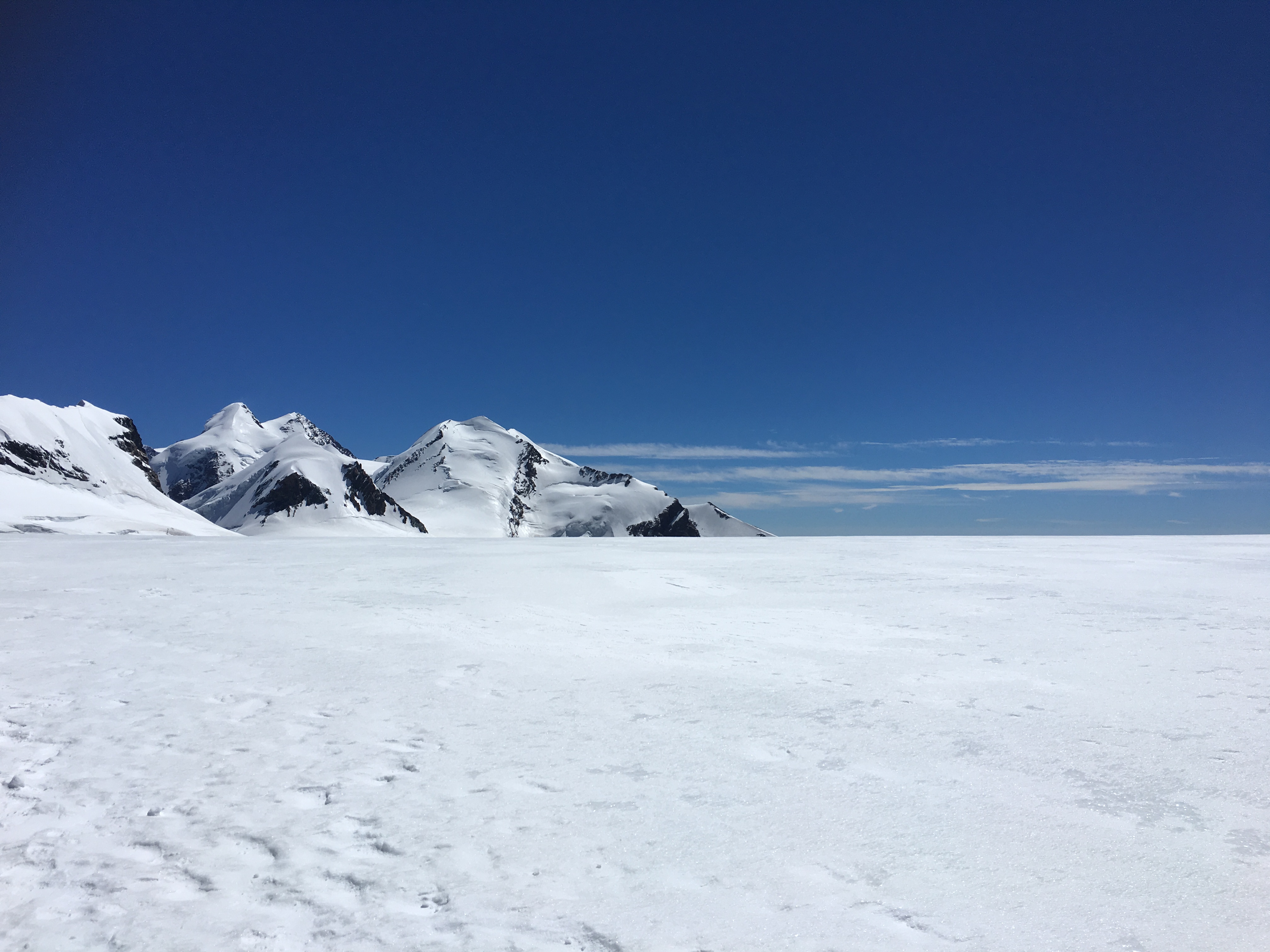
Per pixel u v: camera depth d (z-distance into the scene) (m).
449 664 8.45
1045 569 19.56
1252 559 22.38
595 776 5.07
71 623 11.02
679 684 7.54
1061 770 5.16
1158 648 9.14
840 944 3.14
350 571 19.38
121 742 5.72
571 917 3.37
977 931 3.24
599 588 15.63
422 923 3.33
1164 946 3.11
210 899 3.54
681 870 3.80
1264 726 6.07
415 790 4.80
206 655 8.85
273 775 5.05
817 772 5.14
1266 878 3.66
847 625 11.08
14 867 3.83
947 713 6.51
